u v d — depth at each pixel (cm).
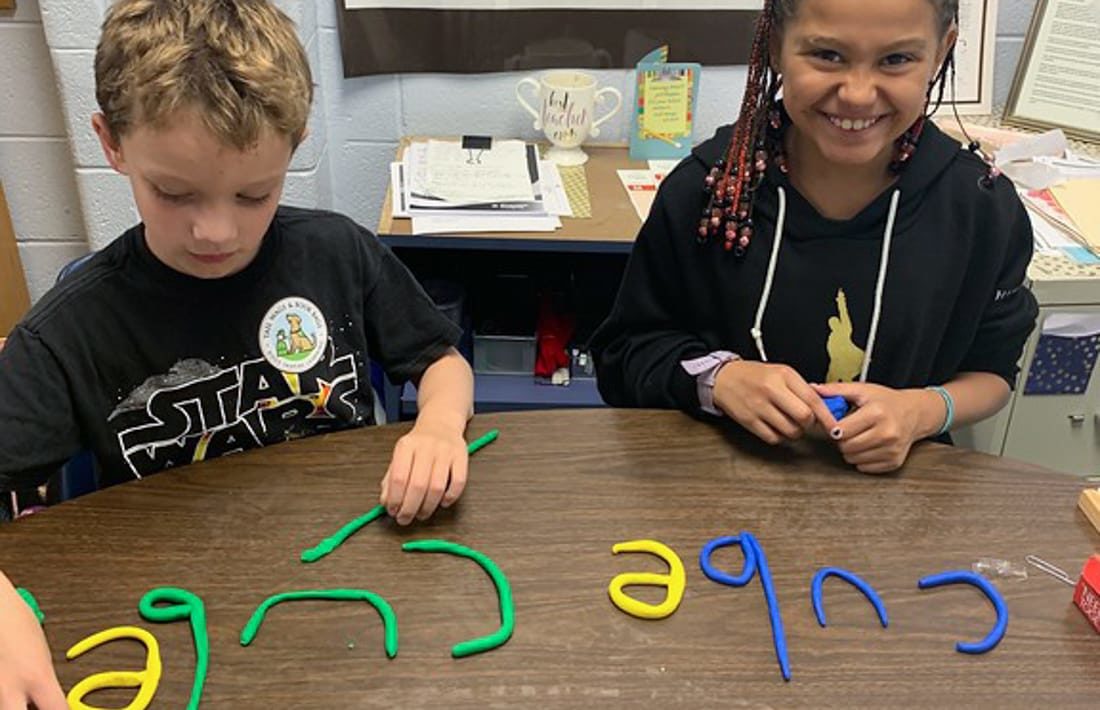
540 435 102
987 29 202
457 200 178
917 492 95
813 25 98
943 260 115
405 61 205
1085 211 168
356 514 90
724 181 116
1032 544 89
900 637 79
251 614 79
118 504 90
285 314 109
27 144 210
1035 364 159
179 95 85
